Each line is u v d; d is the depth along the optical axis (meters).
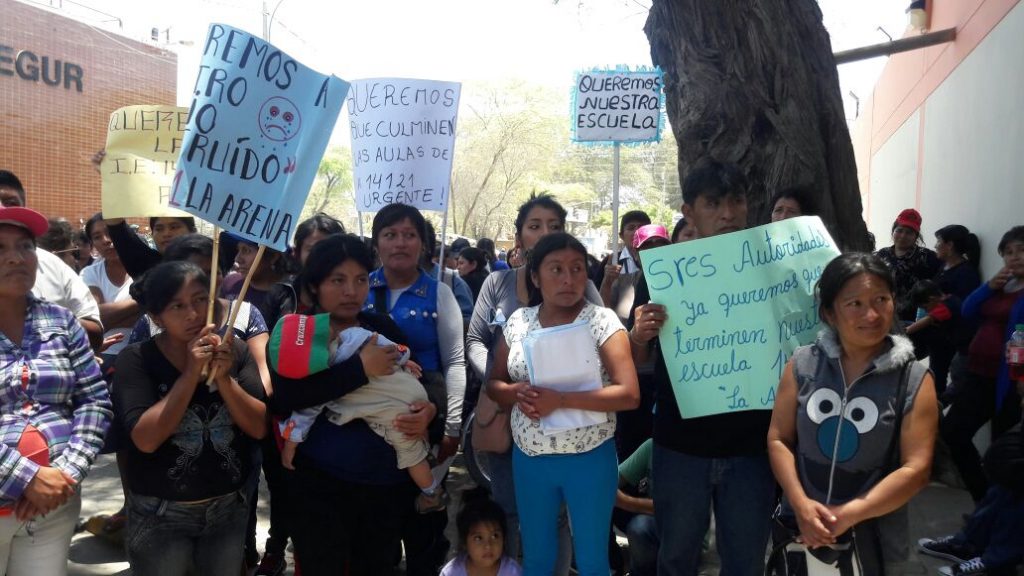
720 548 3.19
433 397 3.55
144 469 2.98
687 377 3.07
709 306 3.09
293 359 3.01
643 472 4.08
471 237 42.91
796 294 3.06
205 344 2.85
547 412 3.03
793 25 5.21
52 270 4.03
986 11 8.57
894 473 2.48
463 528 3.53
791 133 5.05
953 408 5.36
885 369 2.56
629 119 5.70
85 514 5.32
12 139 16.22
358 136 5.13
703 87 5.23
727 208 3.22
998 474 3.74
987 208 8.09
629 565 4.43
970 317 5.39
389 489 3.31
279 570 4.27
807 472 2.65
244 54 3.08
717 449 3.08
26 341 2.96
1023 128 6.87
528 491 3.19
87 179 18.00
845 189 5.28
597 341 3.12
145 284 2.98
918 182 13.33
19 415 2.88
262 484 6.33
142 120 4.62
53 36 16.91
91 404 3.04
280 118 3.16
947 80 10.76
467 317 4.68
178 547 3.07
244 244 4.74
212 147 3.02
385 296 3.90
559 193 46.66
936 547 4.75
